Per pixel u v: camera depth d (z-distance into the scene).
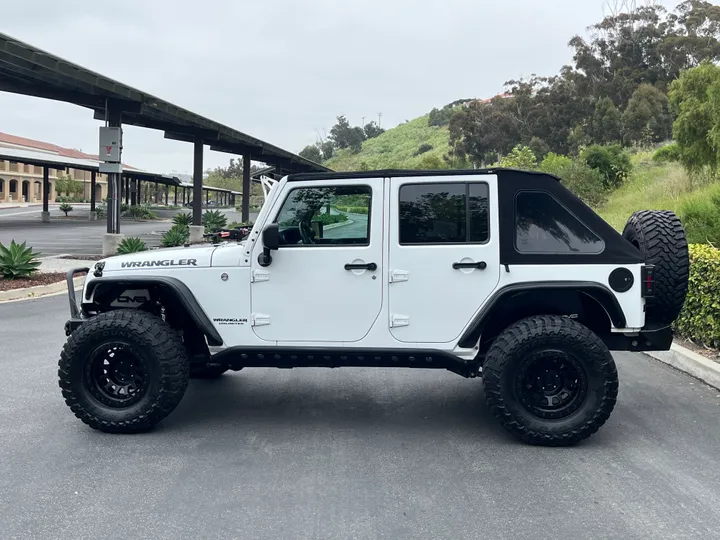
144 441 5.03
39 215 50.19
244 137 26.02
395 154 112.12
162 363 5.07
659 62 49.00
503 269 4.96
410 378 7.01
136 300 5.67
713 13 48.41
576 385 4.86
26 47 13.87
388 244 5.04
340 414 5.74
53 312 10.84
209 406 5.96
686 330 8.06
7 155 37.78
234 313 5.21
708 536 3.54
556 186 5.02
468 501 3.97
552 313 5.25
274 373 7.23
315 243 5.14
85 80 15.95
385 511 3.84
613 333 5.27
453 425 5.45
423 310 5.04
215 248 5.37
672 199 15.77
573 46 50.59
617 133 43.31
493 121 55.59
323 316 5.12
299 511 3.83
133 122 23.05
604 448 4.89
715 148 15.52
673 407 5.91
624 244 4.94
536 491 4.12
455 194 5.02
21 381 6.67
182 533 3.56
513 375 4.86
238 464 4.56
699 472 4.43
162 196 98.44
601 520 3.72
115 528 3.62
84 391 5.14
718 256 7.38
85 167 44.47
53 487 4.16
